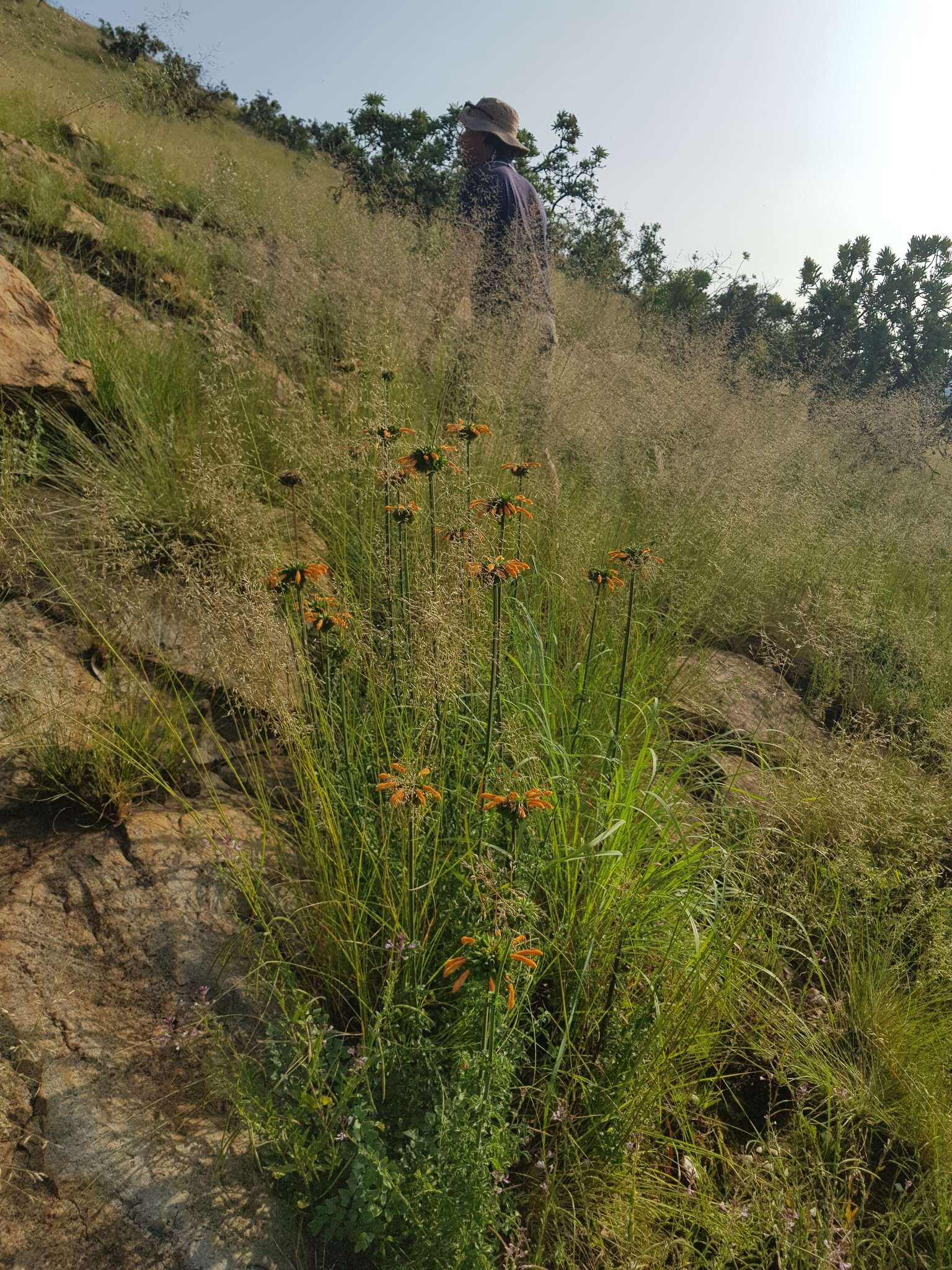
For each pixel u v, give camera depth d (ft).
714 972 6.89
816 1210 6.20
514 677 9.59
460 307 16.78
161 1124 5.60
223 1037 6.00
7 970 6.10
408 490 10.62
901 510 19.49
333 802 7.41
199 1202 5.28
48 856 7.08
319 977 6.90
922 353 30.58
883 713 12.96
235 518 9.23
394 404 13.44
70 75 24.40
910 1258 6.30
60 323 13.05
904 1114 7.23
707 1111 7.11
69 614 9.05
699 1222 6.12
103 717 8.11
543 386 16.28
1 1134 5.25
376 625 9.16
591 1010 7.02
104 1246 4.94
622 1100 6.39
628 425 16.49
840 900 9.04
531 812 7.24
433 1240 5.13
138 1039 6.05
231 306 16.98
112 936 6.62
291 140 42.19
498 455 13.75
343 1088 5.64
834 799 9.65
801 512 16.40
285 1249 5.25
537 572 11.46
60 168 19.77
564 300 24.22
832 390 23.61
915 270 30.60
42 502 10.17
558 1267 5.67
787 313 30.01
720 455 15.57
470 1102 5.47
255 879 7.31
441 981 6.68
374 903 7.08
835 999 8.21
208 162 25.08
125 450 11.36
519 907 5.67
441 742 7.79
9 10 21.54
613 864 7.39
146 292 16.97
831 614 13.39
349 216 21.30
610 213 32.01
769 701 12.34
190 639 9.35
